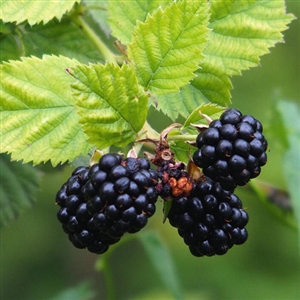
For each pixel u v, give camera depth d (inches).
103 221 14.1
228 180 14.3
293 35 32.2
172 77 15.3
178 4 15.2
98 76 14.5
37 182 18.2
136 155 14.4
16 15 15.8
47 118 15.3
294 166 18.1
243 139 14.3
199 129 14.5
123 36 16.1
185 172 14.5
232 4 16.4
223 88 16.3
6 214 18.1
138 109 14.7
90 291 18.6
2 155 18.1
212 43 16.4
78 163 16.1
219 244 14.6
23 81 15.3
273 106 18.8
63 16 16.6
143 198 14.1
